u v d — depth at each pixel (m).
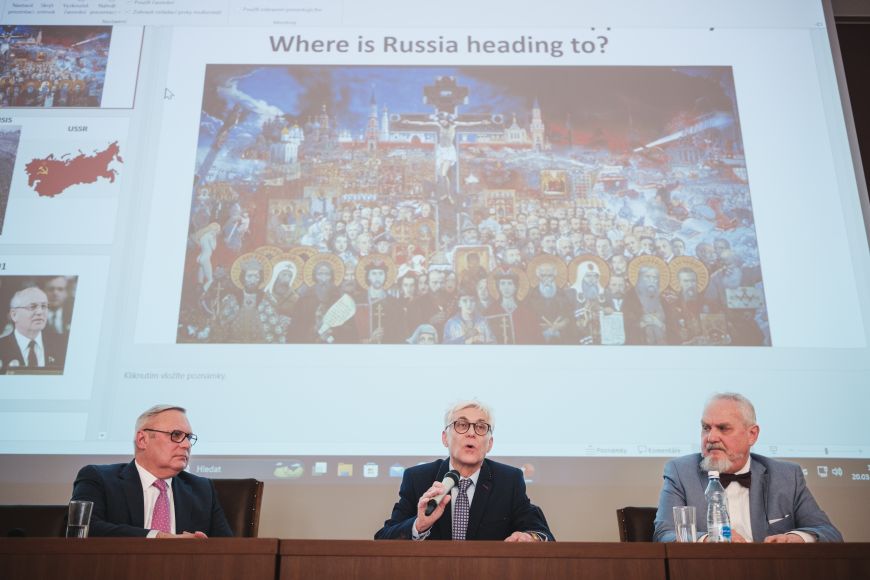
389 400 3.68
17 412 3.62
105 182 3.99
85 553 2.03
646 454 3.61
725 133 4.16
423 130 4.14
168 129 4.10
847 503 3.53
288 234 3.94
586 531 3.51
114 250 3.88
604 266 3.91
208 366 3.71
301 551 2.05
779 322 3.82
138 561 2.03
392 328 3.79
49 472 3.54
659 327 3.80
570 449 3.62
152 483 2.81
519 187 4.05
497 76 4.26
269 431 3.62
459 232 3.96
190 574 2.02
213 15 4.33
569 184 4.05
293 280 3.87
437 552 2.05
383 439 3.63
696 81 4.26
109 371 3.69
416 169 4.07
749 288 3.87
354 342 3.77
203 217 3.95
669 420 3.66
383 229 3.96
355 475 3.58
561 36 4.34
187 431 2.87
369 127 4.14
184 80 4.20
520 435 3.63
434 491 2.47
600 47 4.32
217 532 2.84
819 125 4.17
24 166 4.00
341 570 2.04
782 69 4.28
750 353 3.76
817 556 2.07
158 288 3.83
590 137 4.14
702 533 2.88
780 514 2.87
